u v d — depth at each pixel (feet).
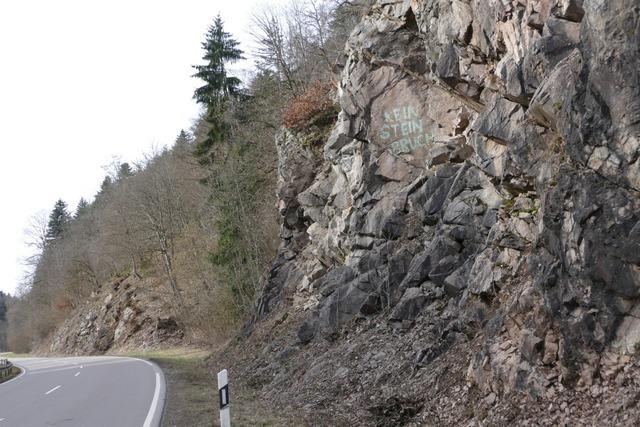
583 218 24.54
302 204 70.79
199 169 135.03
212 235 119.96
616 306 23.09
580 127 25.34
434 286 42.32
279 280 77.05
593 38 25.48
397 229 50.14
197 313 121.29
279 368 55.06
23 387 61.57
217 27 123.85
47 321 240.94
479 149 39.17
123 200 171.83
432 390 33.22
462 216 42.16
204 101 122.21
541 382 25.12
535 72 32.37
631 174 23.31
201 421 33.63
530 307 27.71
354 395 38.96
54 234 305.94
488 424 26.40
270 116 104.53
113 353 145.38
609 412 21.38
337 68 64.49
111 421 35.40
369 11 59.98
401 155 53.11
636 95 23.43
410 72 53.93
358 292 50.11
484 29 40.06
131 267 190.80
